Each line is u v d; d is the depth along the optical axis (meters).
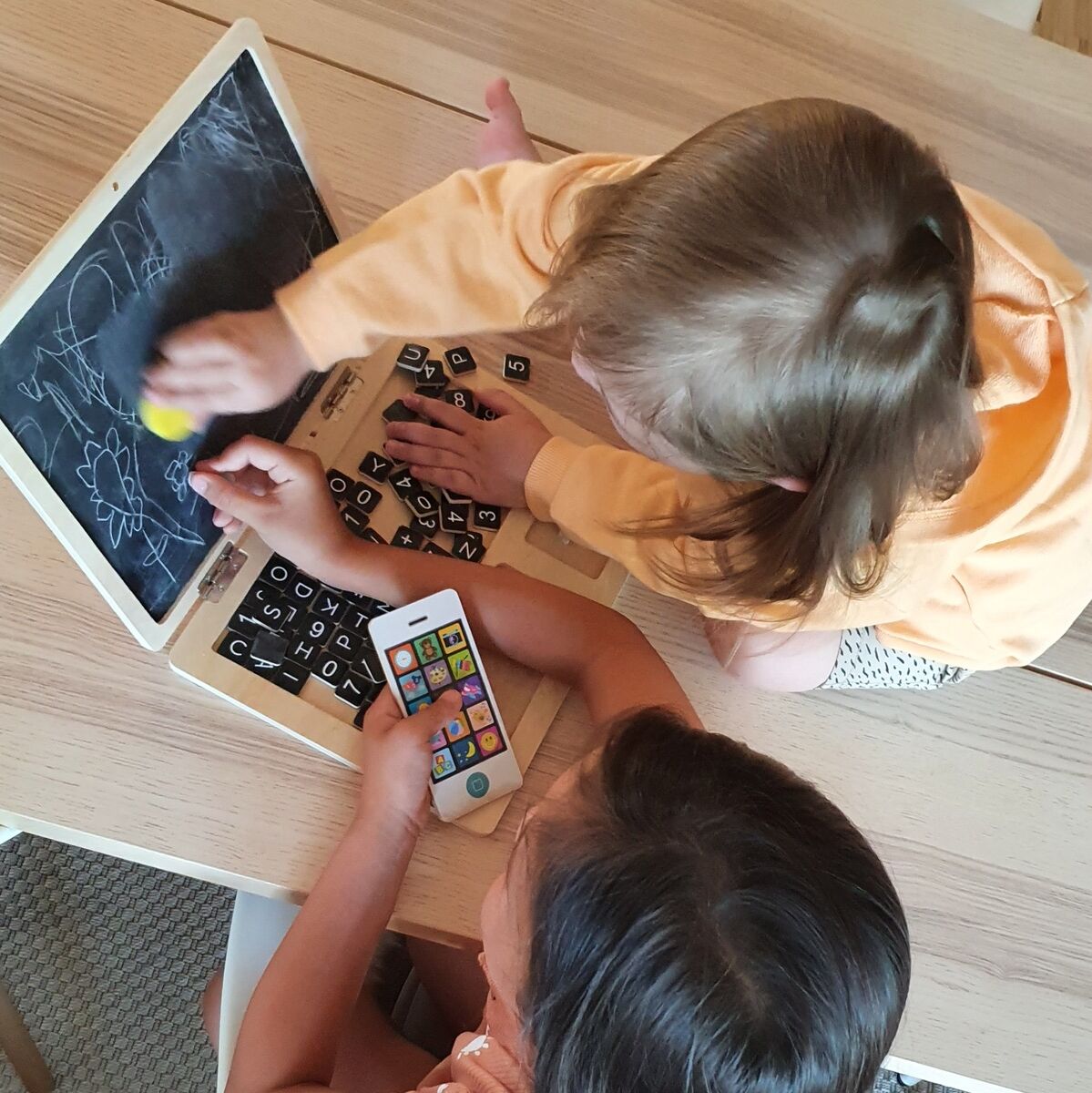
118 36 0.75
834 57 0.88
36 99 0.72
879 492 0.54
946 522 0.63
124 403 0.56
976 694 0.76
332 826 0.63
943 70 0.90
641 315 0.50
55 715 0.62
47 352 0.50
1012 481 0.64
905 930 0.49
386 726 0.64
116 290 0.52
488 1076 0.54
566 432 0.77
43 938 1.10
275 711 0.64
